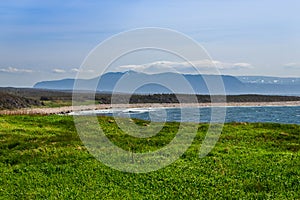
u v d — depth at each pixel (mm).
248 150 29656
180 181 22062
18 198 19859
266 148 30969
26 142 32281
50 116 49969
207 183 21703
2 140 33312
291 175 22969
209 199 19484
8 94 158125
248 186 21203
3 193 20562
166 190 20812
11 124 42594
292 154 28203
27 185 21797
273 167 24531
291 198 19594
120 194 20281
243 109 186125
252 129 40125
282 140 34562
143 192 20641
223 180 22203
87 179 22672
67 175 23469
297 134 38281
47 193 20453
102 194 20297
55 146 30766
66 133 37375
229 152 28797
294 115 137625
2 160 26922
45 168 24734
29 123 43656
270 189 20953
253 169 24141
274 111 166500
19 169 24688
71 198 19719
